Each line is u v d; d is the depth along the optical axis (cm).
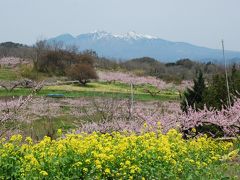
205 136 1728
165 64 11606
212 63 9594
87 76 7538
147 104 5184
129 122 2095
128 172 1142
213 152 1511
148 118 2044
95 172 1111
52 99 5378
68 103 5072
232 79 2489
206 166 1317
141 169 1148
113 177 1134
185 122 2058
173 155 1295
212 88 2406
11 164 1095
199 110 2152
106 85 7675
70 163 1115
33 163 1072
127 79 8619
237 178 1283
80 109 4466
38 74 8219
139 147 1259
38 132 2402
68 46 9556
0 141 1226
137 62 11638
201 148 1511
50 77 8125
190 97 2452
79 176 1098
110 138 1370
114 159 1161
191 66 10875
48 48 9094
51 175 1073
